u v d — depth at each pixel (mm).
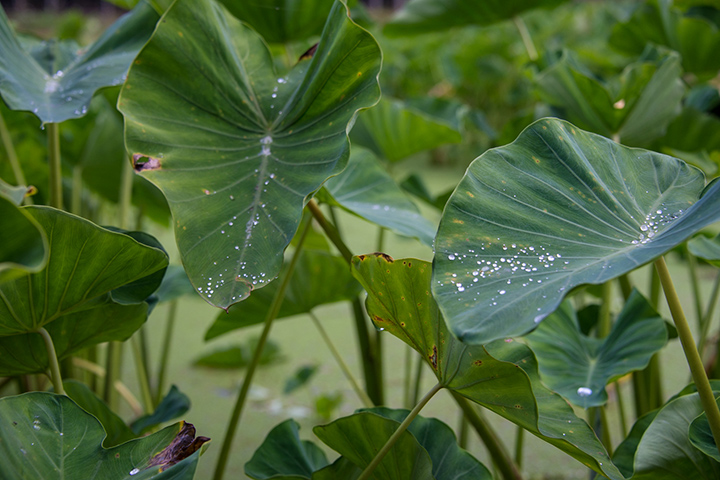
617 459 2463
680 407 2322
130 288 2398
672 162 2271
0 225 1927
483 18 4168
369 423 2299
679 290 5914
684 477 2270
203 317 6109
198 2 2404
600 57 5207
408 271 2172
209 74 2391
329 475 2406
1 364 2383
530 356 2434
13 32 2639
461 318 2008
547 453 3592
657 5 3869
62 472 2170
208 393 4520
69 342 2414
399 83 10445
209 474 3467
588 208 2162
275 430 2639
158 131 2316
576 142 2242
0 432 2133
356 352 5160
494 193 2156
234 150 2342
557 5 4012
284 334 5578
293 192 2262
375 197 2908
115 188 3820
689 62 3939
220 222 2242
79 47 2764
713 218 1982
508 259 2082
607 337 2809
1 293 2207
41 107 2504
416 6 4266
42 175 3645
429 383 4504
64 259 2205
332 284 3031
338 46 2316
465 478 2406
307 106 2357
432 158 11555
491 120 10180
